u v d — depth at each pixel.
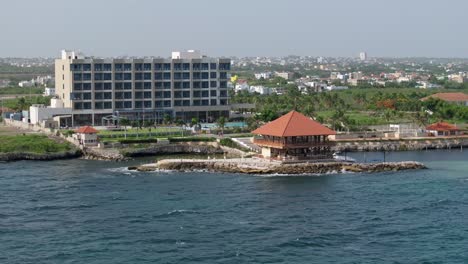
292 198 198.25
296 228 163.50
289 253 144.38
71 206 186.75
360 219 172.25
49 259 140.25
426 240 153.88
